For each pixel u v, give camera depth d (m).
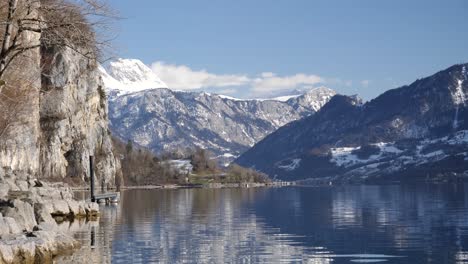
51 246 40.03
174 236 53.66
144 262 39.38
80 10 33.25
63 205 71.50
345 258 41.41
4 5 33.88
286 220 72.19
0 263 31.95
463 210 87.25
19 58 50.25
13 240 35.09
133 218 73.69
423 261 39.97
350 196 154.25
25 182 74.69
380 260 40.56
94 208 75.25
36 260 36.59
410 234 55.16
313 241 50.47
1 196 55.75
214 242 49.66
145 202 119.12
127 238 51.75
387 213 82.88
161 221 69.38
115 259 40.31
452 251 44.03
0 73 32.75
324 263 39.62
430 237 52.59
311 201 124.88
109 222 67.44
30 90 69.50
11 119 79.81
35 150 133.62
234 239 51.84
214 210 91.81
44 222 46.00
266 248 46.25
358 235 54.69
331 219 73.31
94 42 33.81
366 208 95.75
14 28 36.72
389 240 50.75
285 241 50.56
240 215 80.56
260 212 87.31
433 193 168.50
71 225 63.19
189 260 40.59
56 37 33.38
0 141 80.88
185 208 96.75
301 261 40.44
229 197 151.12
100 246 46.31
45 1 33.12
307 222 69.12
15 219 41.84
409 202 114.38
